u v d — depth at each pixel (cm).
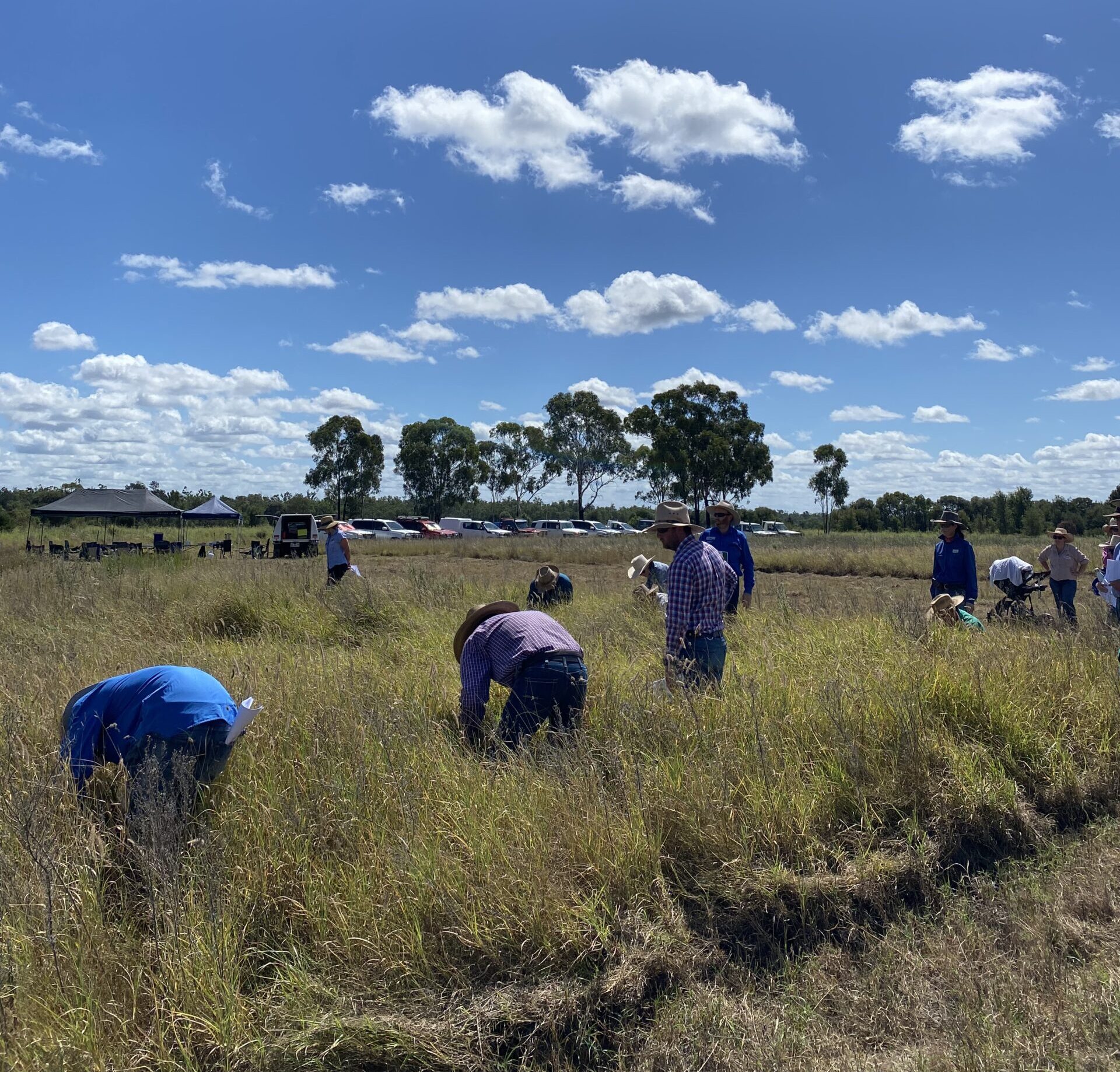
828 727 486
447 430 9300
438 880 339
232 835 367
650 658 669
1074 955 347
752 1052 295
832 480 9438
